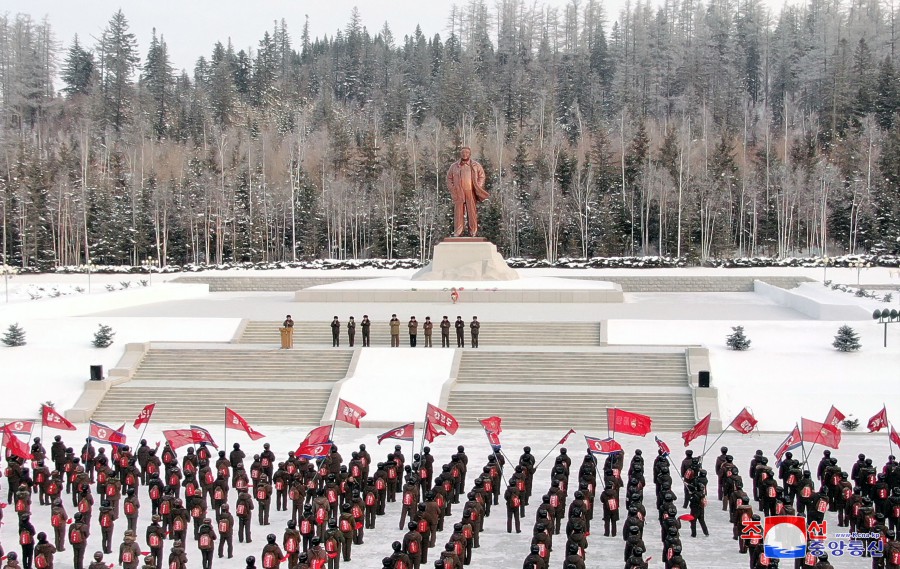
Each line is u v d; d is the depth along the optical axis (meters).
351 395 44.38
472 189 71.12
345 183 112.62
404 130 138.25
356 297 65.81
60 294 79.81
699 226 103.94
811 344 49.94
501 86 155.88
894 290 78.00
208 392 45.56
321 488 26.89
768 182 105.06
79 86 167.75
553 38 182.12
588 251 103.19
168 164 121.88
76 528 24.05
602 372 47.00
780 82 158.25
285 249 111.25
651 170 103.81
